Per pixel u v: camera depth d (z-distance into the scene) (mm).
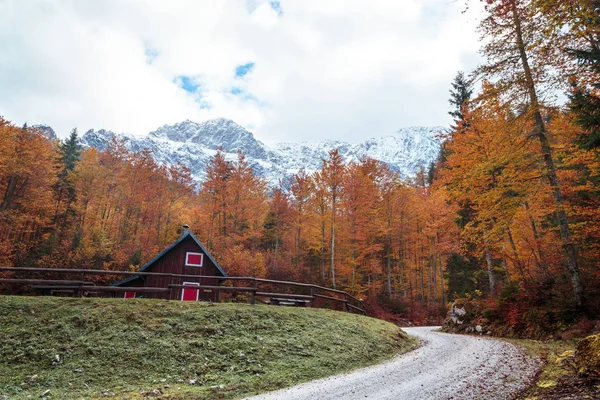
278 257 44188
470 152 19797
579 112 12750
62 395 8672
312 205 35406
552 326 14867
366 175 35094
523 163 14523
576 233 16062
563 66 12141
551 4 6109
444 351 13633
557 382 7172
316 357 12219
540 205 15938
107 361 10438
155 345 11445
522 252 20109
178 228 47438
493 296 20625
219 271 25188
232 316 14289
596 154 13578
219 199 41625
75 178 44875
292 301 23516
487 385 8117
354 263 33344
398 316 32375
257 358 11484
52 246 33625
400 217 36844
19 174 34375
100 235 37531
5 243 31219
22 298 13727
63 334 11531
